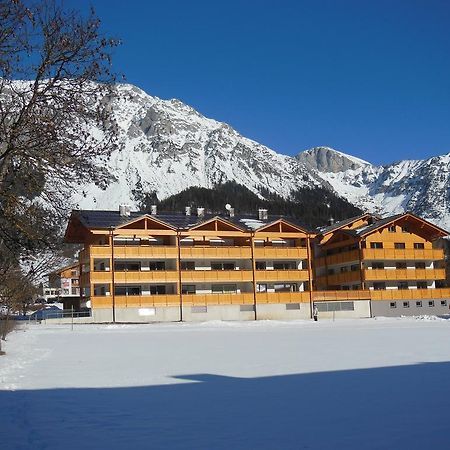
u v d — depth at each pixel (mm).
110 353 26047
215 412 12055
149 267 67250
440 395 13328
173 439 9773
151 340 34938
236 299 67438
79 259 69438
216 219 68625
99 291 67750
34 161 12430
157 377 17672
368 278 72062
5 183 12477
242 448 9023
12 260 16906
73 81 12836
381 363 20031
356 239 73125
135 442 9625
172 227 66562
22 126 12234
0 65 12586
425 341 30000
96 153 12844
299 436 9711
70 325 57281
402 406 12117
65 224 13352
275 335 38344
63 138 12594
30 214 12570
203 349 27547
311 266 73438
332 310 70438
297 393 14117
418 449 8719
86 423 11219
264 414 11703
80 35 12820
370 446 8930
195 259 68062
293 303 69375
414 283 76125
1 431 10656
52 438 10031
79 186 13125
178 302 65188
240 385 15711
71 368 20344
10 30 12391
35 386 16156
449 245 124500
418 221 75188
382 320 63000
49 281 22438
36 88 12586
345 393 13906
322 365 19875
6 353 26484
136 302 63469
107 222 65938
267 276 69938
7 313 34719
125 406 12953
